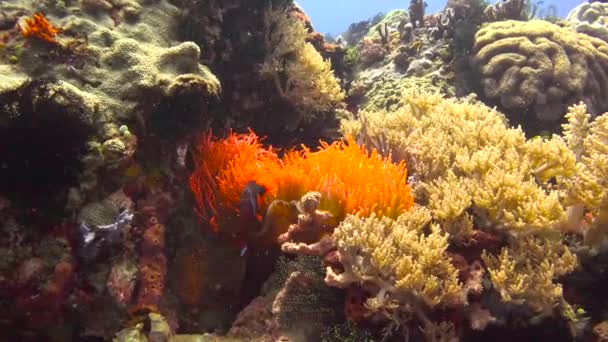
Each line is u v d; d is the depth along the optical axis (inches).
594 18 97.6
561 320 29.9
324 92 57.2
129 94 36.3
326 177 33.2
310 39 76.2
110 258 31.5
